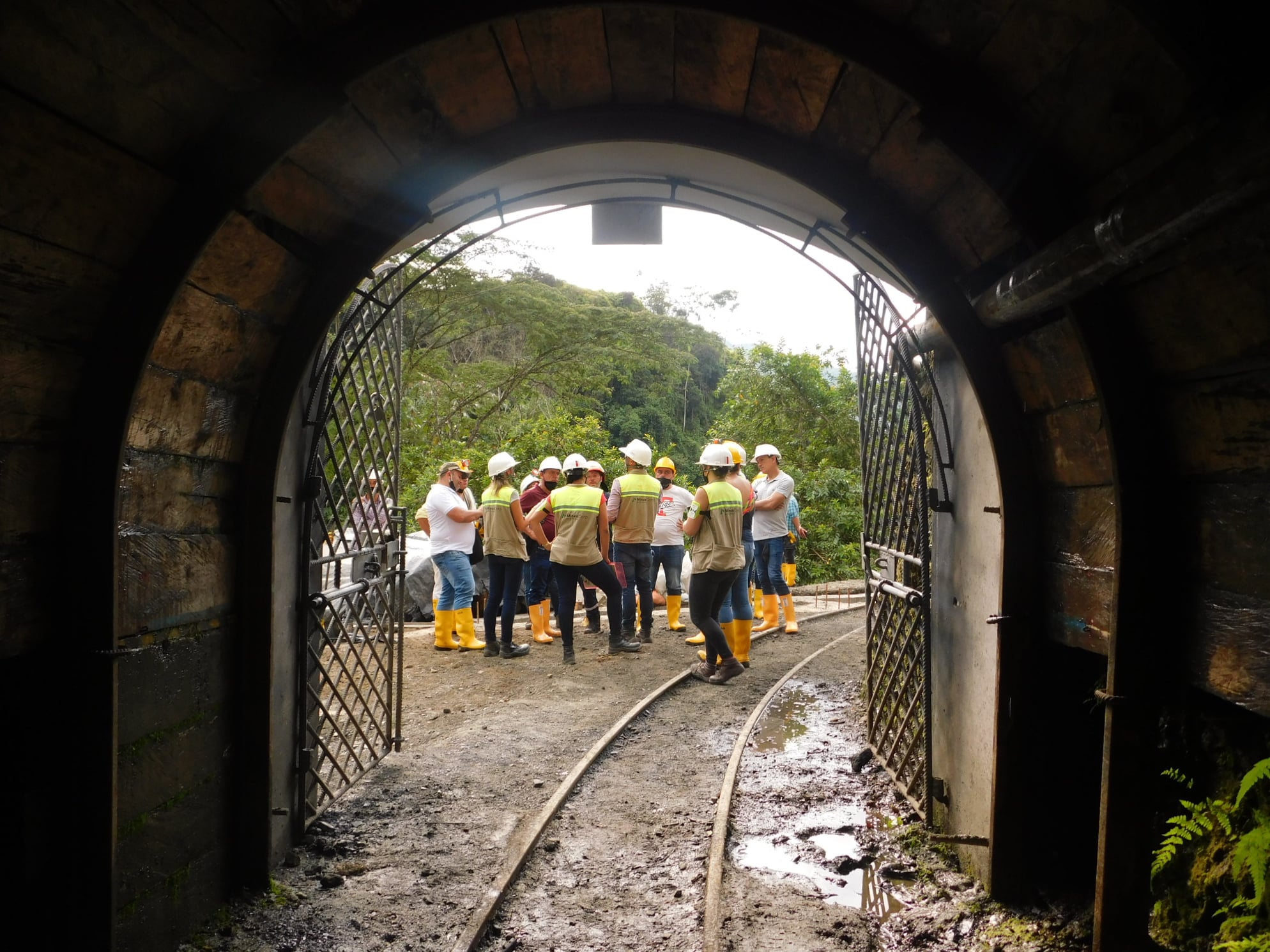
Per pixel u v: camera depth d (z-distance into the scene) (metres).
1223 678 2.21
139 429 2.64
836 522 20.45
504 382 19.92
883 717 5.34
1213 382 2.15
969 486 3.79
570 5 2.41
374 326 3.92
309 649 4.15
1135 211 1.84
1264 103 1.43
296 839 4.00
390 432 5.48
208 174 2.37
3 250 1.93
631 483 9.16
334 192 2.99
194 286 2.62
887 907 3.54
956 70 2.38
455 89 2.81
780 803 4.73
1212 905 2.27
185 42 2.07
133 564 2.67
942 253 3.21
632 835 4.29
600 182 3.81
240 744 3.47
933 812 4.18
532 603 9.38
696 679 7.71
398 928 3.28
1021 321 2.93
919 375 4.56
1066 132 2.26
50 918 2.44
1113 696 2.51
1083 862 3.32
